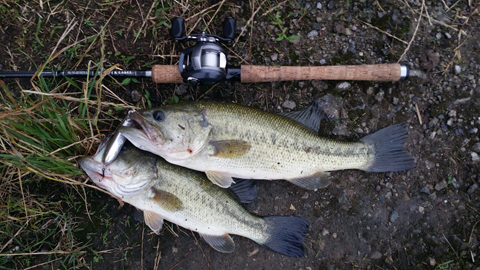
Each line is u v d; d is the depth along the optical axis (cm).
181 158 49
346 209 58
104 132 56
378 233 58
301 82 58
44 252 53
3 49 56
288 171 52
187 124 48
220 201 52
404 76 55
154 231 53
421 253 58
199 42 50
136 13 57
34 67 56
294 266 58
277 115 52
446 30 60
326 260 58
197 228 52
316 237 58
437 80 59
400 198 59
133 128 47
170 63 57
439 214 59
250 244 57
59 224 55
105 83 56
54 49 53
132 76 54
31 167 50
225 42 55
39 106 52
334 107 58
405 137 56
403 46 59
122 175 49
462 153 59
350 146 54
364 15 59
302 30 59
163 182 51
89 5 57
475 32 60
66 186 56
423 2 59
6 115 45
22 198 53
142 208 51
